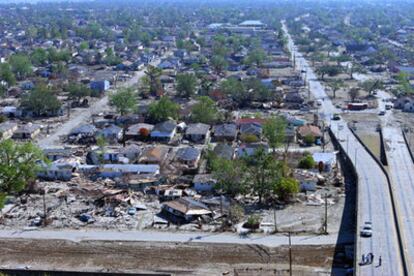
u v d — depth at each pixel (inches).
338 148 3956.7
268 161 3090.6
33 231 2723.9
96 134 4234.7
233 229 2711.6
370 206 2755.9
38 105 5004.9
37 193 3184.1
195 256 2463.1
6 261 2453.2
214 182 3193.9
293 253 2465.6
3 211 2940.5
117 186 3277.6
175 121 4648.1
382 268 2145.7
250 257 2445.9
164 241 2603.3
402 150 3870.6
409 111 5152.6
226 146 3823.8
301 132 4222.4
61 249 2549.2
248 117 4662.9
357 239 2391.7
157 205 3019.2
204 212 2847.0
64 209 2962.6
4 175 3038.9
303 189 3213.6
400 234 2418.8
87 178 3437.5
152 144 4151.1
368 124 4648.1
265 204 3021.7
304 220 2802.7
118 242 2603.3
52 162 3545.8
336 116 4842.5
